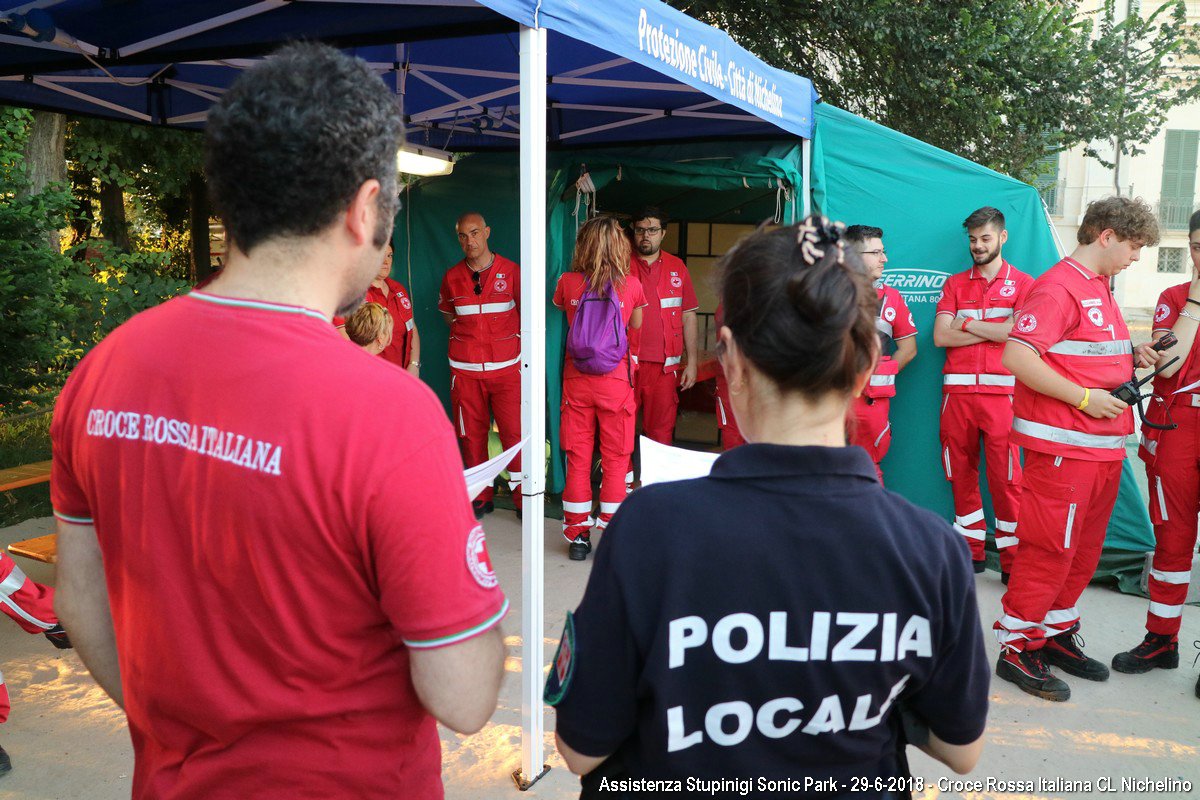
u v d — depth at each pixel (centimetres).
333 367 107
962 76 1023
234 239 114
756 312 108
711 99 511
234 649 110
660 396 578
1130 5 1927
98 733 319
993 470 480
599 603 108
